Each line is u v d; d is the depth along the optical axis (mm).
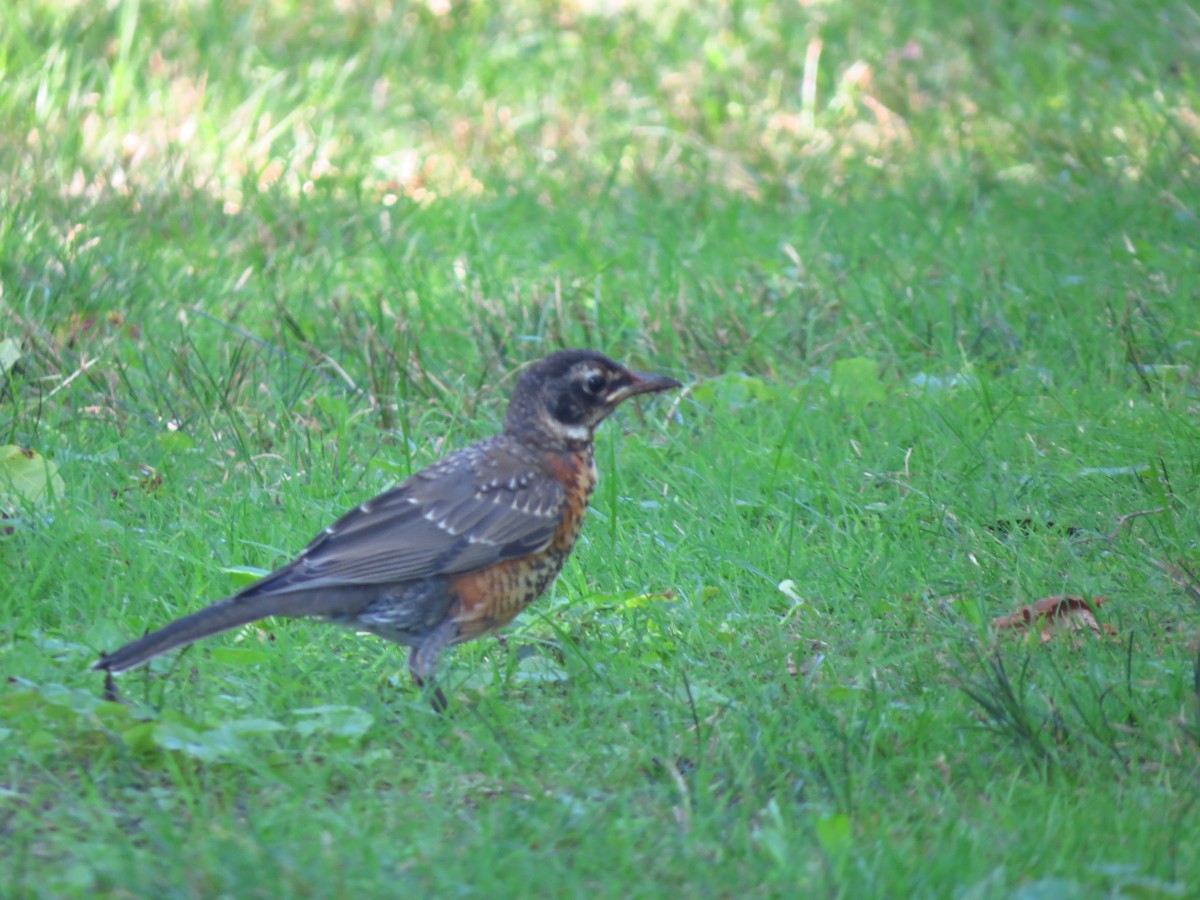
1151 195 17609
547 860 6531
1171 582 9508
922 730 7824
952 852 6520
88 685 8336
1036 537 10258
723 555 10203
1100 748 7578
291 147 19453
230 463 11586
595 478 9242
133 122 19375
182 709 8109
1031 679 8438
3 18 21484
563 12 25062
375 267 16047
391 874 6371
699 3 25500
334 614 8211
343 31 23641
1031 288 14750
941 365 13359
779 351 13828
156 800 7137
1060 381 12828
